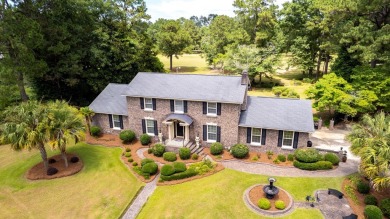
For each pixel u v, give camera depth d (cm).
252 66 5238
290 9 5462
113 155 2753
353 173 2331
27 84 3919
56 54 3475
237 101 2531
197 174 2334
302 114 2630
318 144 2920
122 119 3123
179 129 2928
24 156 2742
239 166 2486
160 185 2230
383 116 2183
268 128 2556
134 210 1938
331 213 1841
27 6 3094
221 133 2752
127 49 4506
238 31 6612
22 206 1978
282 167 2452
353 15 3769
